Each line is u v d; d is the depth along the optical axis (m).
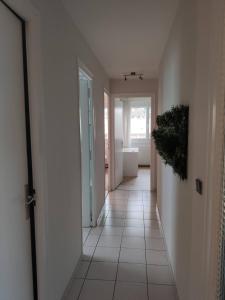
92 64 3.06
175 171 1.83
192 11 1.49
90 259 2.47
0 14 1.13
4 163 1.17
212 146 1.07
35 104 1.38
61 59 1.83
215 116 1.05
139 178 6.33
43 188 1.46
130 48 3.00
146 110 7.86
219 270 1.08
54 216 1.69
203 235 1.18
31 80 1.36
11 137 1.23
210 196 1.09
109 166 5.07
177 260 1.94
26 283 1.40
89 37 2.61
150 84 4.79
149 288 2.04
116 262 2.42
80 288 2.04
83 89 3.08
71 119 2.11
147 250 2.65
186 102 1.67
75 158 2.25
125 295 1.96
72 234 2.15
